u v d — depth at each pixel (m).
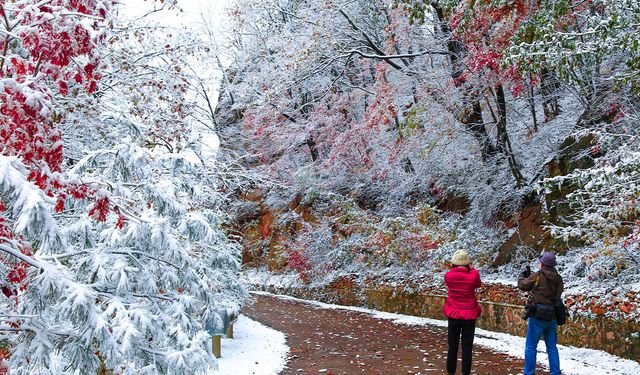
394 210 18.06
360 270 18.02
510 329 11.30
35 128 3.28
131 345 4.07
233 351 9.62
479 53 12.11
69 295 3.72
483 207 15.21
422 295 14.44
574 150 12.52
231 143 23.20
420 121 15.12
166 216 4.97
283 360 8.98
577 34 7.82
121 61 7.90
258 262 25.19
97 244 4.68
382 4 16.67
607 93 11.54
